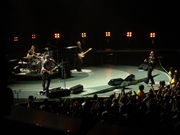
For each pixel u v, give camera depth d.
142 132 2.64
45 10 29.05
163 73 20.00
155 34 30.91
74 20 30.38
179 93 10.59
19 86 16.98
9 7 26.81
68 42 30.23
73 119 3.00
